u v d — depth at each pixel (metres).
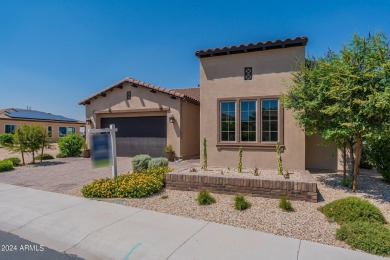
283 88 9.68
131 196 6.68
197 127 15.22
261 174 8.09
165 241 4.11
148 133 14.34
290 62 9.62
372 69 5.91
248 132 10.27
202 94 10.87
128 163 12.77
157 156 14.05
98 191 6.80
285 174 7.96
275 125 9.91
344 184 7.52
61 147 16.39
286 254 3.63
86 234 4.49
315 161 10.42
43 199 6.64
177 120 13.28
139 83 13.85
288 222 4.88
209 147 10.74
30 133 13.03
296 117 7.52
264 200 6.27
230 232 4.44
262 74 10.01
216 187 6.98
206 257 3.58
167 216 5.29
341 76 6.21
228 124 10.57
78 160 14.79
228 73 10.50
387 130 5.77
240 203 5.65
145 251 3.83
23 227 4.95
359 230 4.00
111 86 14.57
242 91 10.27
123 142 14.98
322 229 4.54
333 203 5.34
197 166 10.33
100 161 7.38
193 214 5.41
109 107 15.03
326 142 7.95
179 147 13.19
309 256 3.57
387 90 5.42
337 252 3.68
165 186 7.66
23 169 11.66
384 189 7.16
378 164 8.20
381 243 3.66
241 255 3.62
